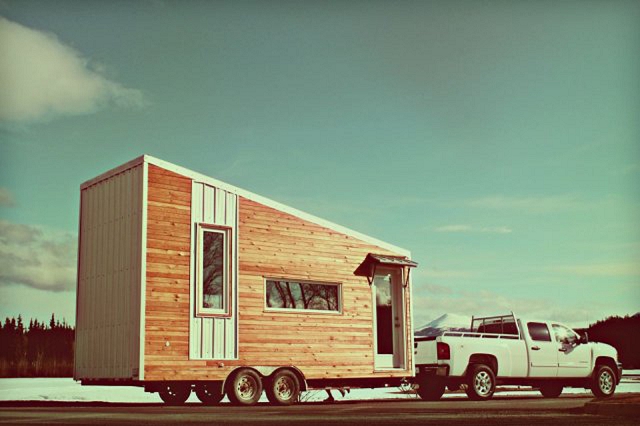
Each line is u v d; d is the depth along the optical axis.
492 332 20.64
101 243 16.58
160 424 9.91
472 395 18.91
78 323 16.94
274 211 17.31
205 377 15.60
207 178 16.33
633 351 40.09
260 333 16.58
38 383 33.22
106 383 16.09
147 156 15.52
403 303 19.30
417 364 19.30
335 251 18.23
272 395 16.45
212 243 16.27
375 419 10.97
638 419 11.12
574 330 21.02
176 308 15.43
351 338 18.12
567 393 23.95
